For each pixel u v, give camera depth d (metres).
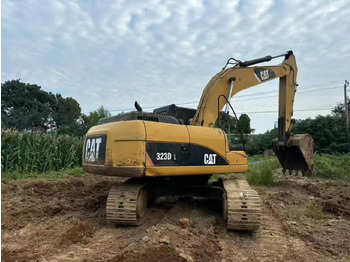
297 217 6.19
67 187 8.88
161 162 5.08
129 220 5.06
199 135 5.60
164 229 4.56
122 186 5.52
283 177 12.08
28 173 10.52
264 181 10.35
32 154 10.92
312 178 12.12
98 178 10.75
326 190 9.35
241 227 4.90
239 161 6.04
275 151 9.27
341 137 22.09
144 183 5.69
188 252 3.92
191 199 7.14
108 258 3.79
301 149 8.66
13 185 8.38
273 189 9.55
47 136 11.92
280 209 6.81
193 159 5.43
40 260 3.73
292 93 8.89
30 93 40.19
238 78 7.23
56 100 43.41
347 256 4.21
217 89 6.79
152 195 5.98
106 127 5.39
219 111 6.80
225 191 5.41
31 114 31.27
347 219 6.20
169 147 5.19
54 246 4.20
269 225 5.66
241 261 3.98
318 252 4.36
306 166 8.97
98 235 4.80
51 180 9.55
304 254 4.28
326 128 22.80
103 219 5.70
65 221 5.30
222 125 6.84
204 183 6.22
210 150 5.66
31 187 8.42
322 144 22.50
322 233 5.22
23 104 37.69
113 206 5.10
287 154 9.34
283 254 4.27
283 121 8.80
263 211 6.70
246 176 10.95
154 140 5.05
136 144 4.95
